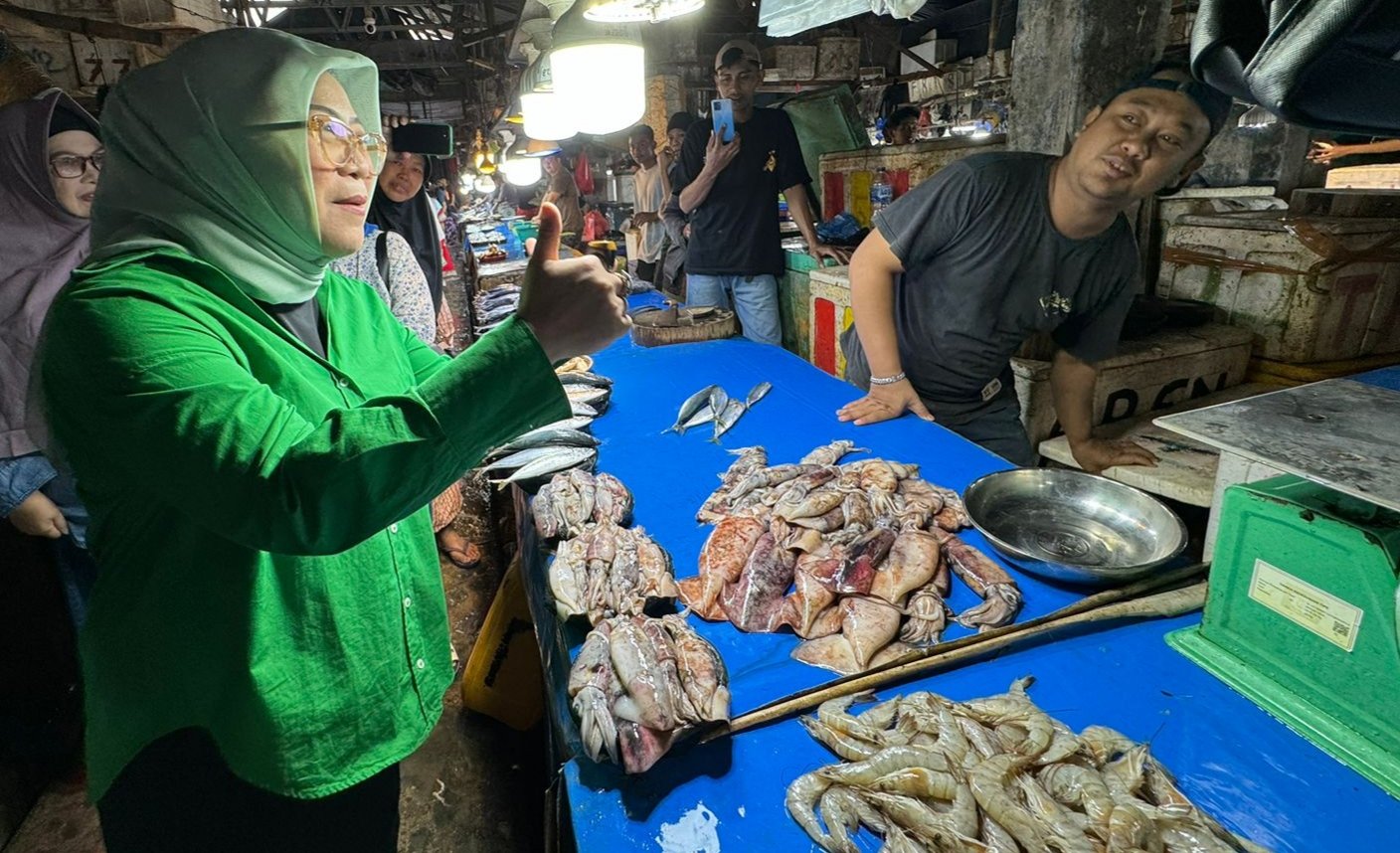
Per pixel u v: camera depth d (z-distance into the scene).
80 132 2.32
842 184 6.95
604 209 14.63
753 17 11.90
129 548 1.16
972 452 2.64
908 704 1.40
